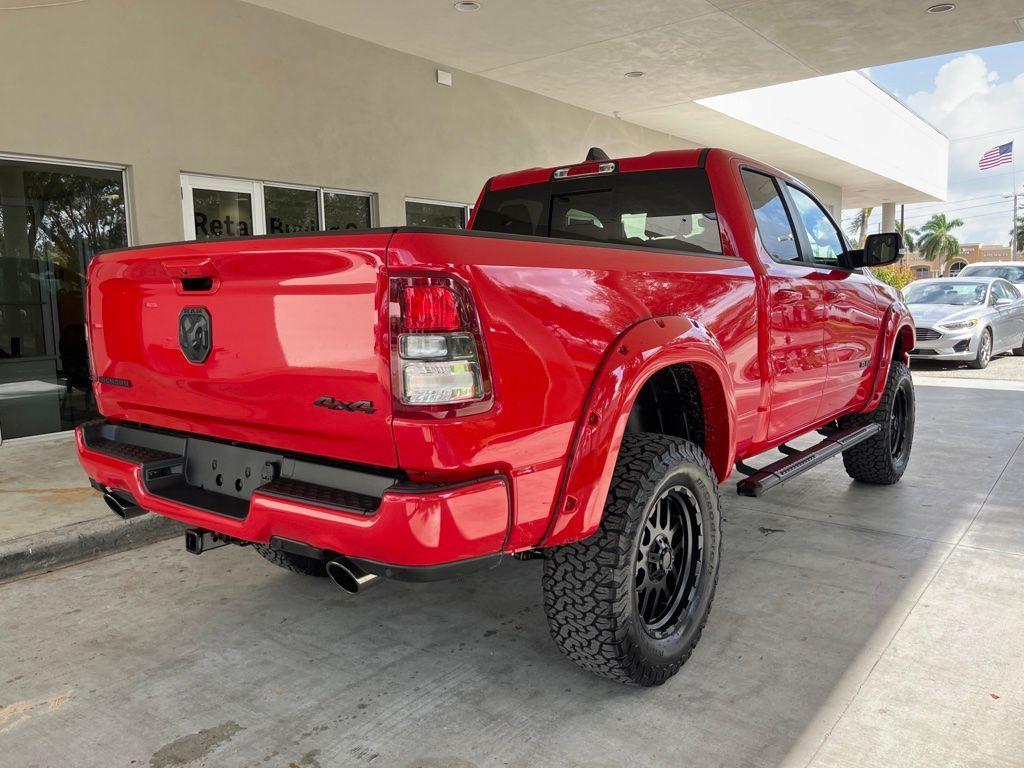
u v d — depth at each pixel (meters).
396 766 2.24
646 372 2.42
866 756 2.26
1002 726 2.41
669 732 2.40
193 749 2.34
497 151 10.96
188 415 2.61
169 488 2.64
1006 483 5.32
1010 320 13.77
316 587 3.64
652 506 2.52
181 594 3.57
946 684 2.67
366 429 2.02
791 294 3.59
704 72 10.53
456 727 2.44
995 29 9.17
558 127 12.09
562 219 4.03
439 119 9.98
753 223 3.46
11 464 5.75
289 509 2.12
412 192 9.67
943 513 4.64
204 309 2.38
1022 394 9.55
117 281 2.71
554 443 2.21
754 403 3.34
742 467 3.52
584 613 2.45
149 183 7.10
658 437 2.67
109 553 4.14
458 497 1.96
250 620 3.27
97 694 2.67
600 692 2.65
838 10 8.44
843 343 4.22
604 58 9.81
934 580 3.60
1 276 6.51
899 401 5.34
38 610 3.40
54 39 6.41
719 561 2.89
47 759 2.30
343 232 2.02
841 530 4.34
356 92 8.86
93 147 6.71
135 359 2.70
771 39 9.28
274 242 2.13
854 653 2.90
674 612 2.77
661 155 3.63
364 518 1.99
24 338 6.69
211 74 7.46
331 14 8.02
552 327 2.18
